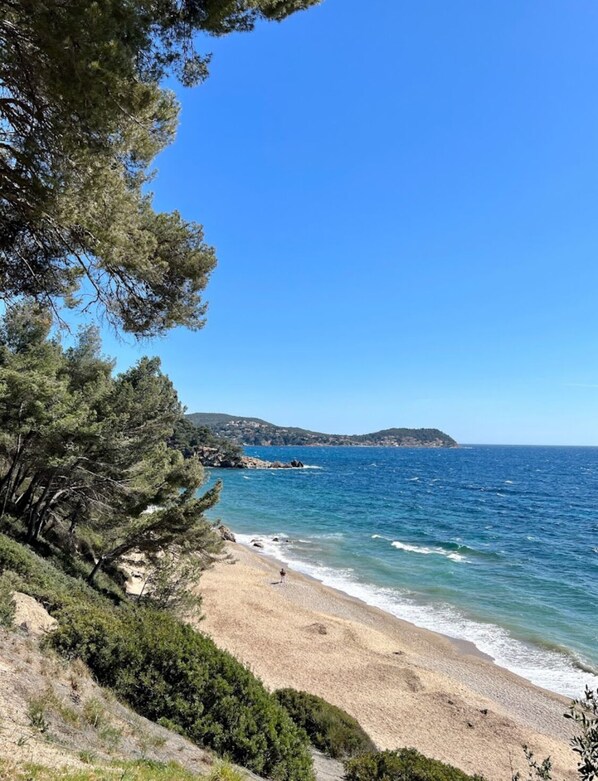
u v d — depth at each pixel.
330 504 71.06
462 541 46.44
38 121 6.12
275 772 7.13
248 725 7.34
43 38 5.21
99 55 5.24
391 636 23.59
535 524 58.41
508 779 12.80
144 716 6.96
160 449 20.66
